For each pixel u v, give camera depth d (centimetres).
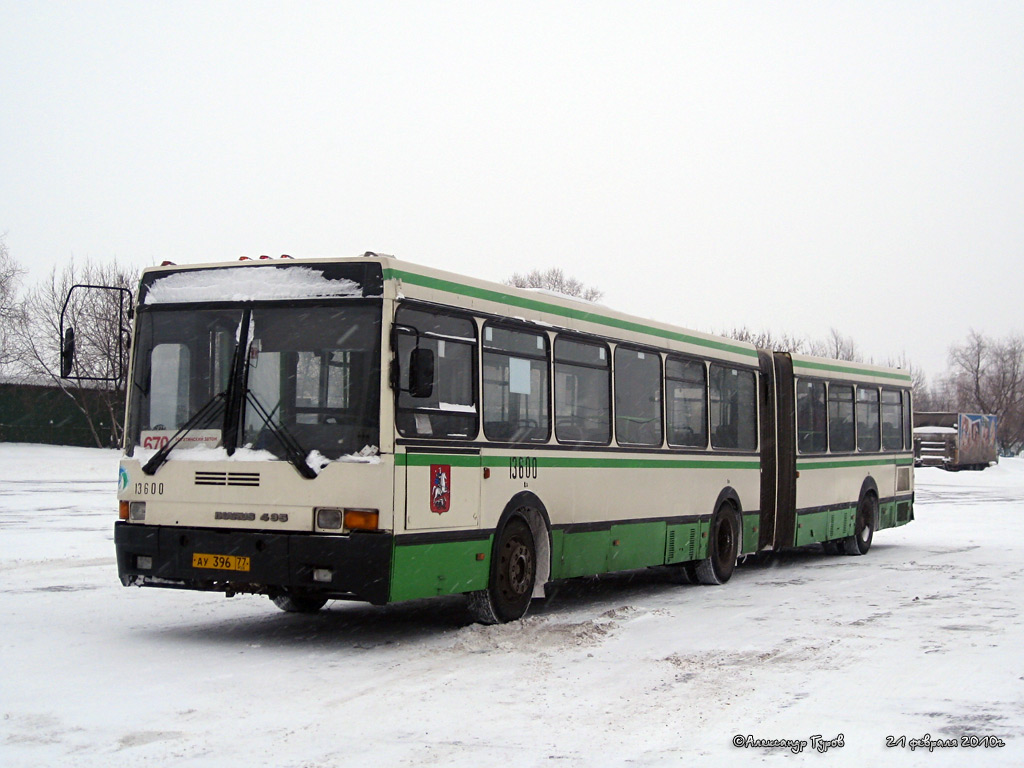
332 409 1000
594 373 1359
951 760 657
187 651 1002
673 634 1129
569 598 1465
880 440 2281
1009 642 1073
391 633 1123
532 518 1231
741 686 869
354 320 1005
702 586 1623
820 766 646
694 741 701
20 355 6075
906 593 1479
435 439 1049
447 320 1088
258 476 1004
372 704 800
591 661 975
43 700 800
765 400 1852
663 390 1529
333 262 1023
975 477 5934
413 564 1009
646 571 1845
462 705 800
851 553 2145
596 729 731
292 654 996
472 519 1104
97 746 679
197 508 1027
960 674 916
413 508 1012
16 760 648
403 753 670
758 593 1514
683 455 1568
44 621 1151
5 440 6238
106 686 848
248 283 1046
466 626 1159
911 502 2427
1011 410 10388
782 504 1878
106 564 1638
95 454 5788
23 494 3350
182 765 640
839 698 826
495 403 1156
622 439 1416
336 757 659
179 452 1041
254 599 1365
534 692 845
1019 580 1630
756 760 657
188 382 1052
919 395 12519
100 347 5694
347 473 980
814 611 1307
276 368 1021
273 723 741
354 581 969
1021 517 3116
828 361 2058
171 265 1084
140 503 1055
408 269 1035
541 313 1255
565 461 1280
